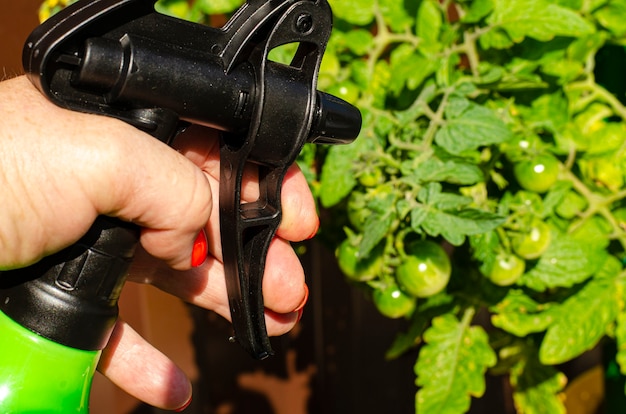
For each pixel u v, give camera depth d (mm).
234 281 370
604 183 519
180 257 371
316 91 368
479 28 499
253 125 355
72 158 340
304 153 498
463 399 510
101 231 354
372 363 790
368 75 505
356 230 535
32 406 353
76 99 343
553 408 554
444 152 474
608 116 541
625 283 520
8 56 681
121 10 341
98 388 726
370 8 507
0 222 340
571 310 511
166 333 734
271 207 371
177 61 344
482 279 525
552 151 504
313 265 760
